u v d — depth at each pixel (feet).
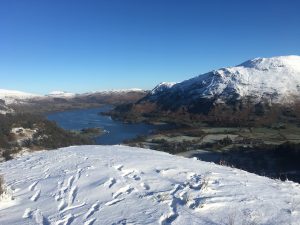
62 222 31.07
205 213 30.04
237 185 38.65
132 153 62.59
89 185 41.39
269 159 237.86
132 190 38.17
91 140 330.75
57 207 35.27
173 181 40.55
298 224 27.27
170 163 50.83
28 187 44.21
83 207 34.42
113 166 49.65
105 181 42.06
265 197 34.42
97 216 31.45
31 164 60.54
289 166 218.18
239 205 31.78
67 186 42.29
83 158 59.41
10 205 37.52
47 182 45.32
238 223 27.66
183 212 30.45
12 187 44.96
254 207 31.24
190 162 53.11
